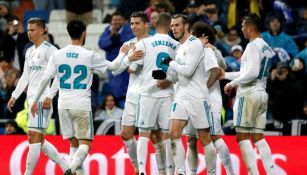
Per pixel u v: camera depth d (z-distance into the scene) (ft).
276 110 109.19
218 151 88.74
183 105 83.35
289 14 128.47
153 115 88.07
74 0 139.23
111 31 117.39
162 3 117.80
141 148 87.51
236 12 126.82
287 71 110.22
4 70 121.39
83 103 86.12
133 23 89.10
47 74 85.05
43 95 87.30
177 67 82.53
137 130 105.19
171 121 84.12
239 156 96.78
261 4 127.65
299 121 103.65
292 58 119.85
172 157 88.53
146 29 89.61
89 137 86.69
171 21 84.07
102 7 146.72
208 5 121.08
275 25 120.26
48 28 138.10
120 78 113.09
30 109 87.25
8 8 136.15
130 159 93.15
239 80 83.87
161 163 91.56
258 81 85.35
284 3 128.16
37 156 87.56
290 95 109.19
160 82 87.45
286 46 120.37
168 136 88.58
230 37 121.39
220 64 89.35
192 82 83.35
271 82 110.32
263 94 85.61
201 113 83.30
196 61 81.92
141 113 87.92
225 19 128.06
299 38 125.29
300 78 111.24
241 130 85.97
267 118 110.22
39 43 88.07
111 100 110.93
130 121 90.84
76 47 86.22
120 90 113.19
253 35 85.71
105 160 99.14
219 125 88.74
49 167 99.40
